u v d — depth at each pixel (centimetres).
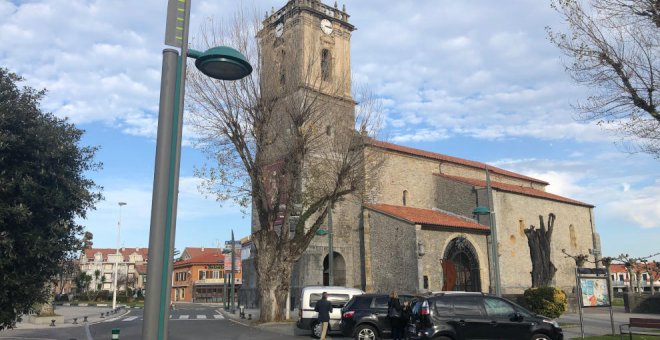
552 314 2442
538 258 3083
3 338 2175
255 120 2670
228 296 8700
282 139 2725
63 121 1020
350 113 2981
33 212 916
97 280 10806
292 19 4091
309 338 2131
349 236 4106
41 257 920
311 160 2877
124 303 7131
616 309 3959
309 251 3888
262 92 2677
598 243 5203
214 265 9100
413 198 4406
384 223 3847
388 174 4272
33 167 930
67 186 975
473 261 3962
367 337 1830
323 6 4250
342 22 4338
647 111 1430
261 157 2666
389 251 3762
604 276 1920
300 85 2775
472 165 4947
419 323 1459
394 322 1778
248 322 2942
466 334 1409
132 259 12275
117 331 1152
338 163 2833
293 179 2734
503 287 4031
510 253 4209
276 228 3641
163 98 659
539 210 4662
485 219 4131
